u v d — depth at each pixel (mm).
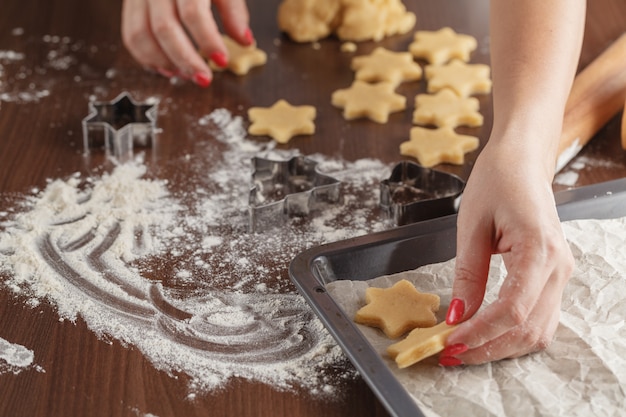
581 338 762
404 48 1099
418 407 696
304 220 880
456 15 1156
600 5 1164
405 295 787
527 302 707
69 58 1075
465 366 744
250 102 1019
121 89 1031
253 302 808
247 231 867
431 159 938
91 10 1156
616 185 859
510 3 814
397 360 728
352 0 1096
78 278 823
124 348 771
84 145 955
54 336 779
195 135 973
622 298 789
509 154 760
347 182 921
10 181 912
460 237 749
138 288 816
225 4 1037
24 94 1020
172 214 882
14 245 849
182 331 785
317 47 1099
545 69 795
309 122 979
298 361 765
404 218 867
